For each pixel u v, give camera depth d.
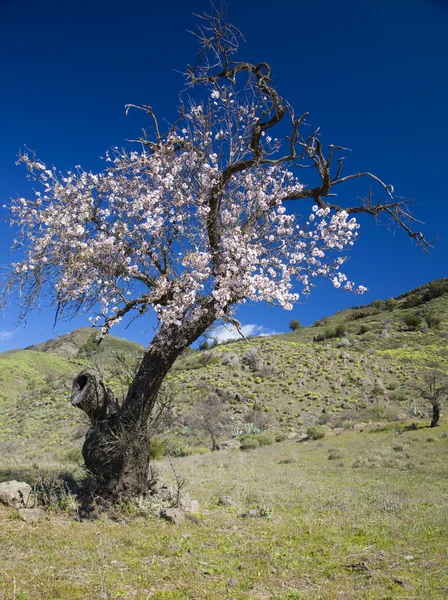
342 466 17.06
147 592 4.65
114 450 8.21
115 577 4.92
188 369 47.28
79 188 8.18
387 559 5.98
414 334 58.66
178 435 32.34
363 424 30.53
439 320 61.94
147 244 8.00
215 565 5.56
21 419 42.31
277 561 5.76
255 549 6.17
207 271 8.13
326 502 9.80
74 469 12.21
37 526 6.64
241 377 44.28
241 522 7.85
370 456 18.38
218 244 8.53
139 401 8.41
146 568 5.25
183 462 19.98
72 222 7.78
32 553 5.51
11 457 19.89
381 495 10.41
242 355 49.88
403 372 43.78
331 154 8.91
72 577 4.84
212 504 9.47
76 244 7.53
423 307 71.25
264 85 8.92
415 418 30.83
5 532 6.20
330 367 45.41
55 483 8.56
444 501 9.91
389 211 9.59
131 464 8.28
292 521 8.00
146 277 8.42
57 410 42.16
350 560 5.96
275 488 11.87
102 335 7.87
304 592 4.85
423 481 13.09
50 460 19.00
